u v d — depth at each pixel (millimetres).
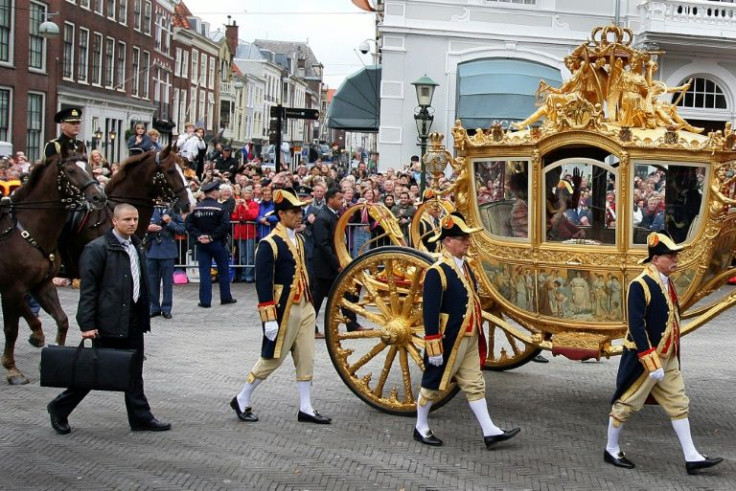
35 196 8820
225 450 6875
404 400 8164
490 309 8336
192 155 19641
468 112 21531
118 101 38688
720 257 7492
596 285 7488
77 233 9781
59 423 7168
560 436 7441
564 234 7664
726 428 7719
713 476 6504
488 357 9578
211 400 8305
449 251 7039
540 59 23141
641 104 7785
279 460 6676
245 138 68125
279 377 9227
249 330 11641
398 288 7980
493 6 22906
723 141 7074
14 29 29688
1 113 29359
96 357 6828
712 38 22750
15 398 8227
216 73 57469
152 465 6500
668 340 6492
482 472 6516
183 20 50250
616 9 23078
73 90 34094
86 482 6129
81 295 6941
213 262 15797
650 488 6246
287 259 7527
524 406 8344
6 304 8742
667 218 7383
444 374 6941
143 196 10398
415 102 22875
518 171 7797
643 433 7555
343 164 42781
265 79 74625
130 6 39812
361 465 6613
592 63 8078
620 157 7262
